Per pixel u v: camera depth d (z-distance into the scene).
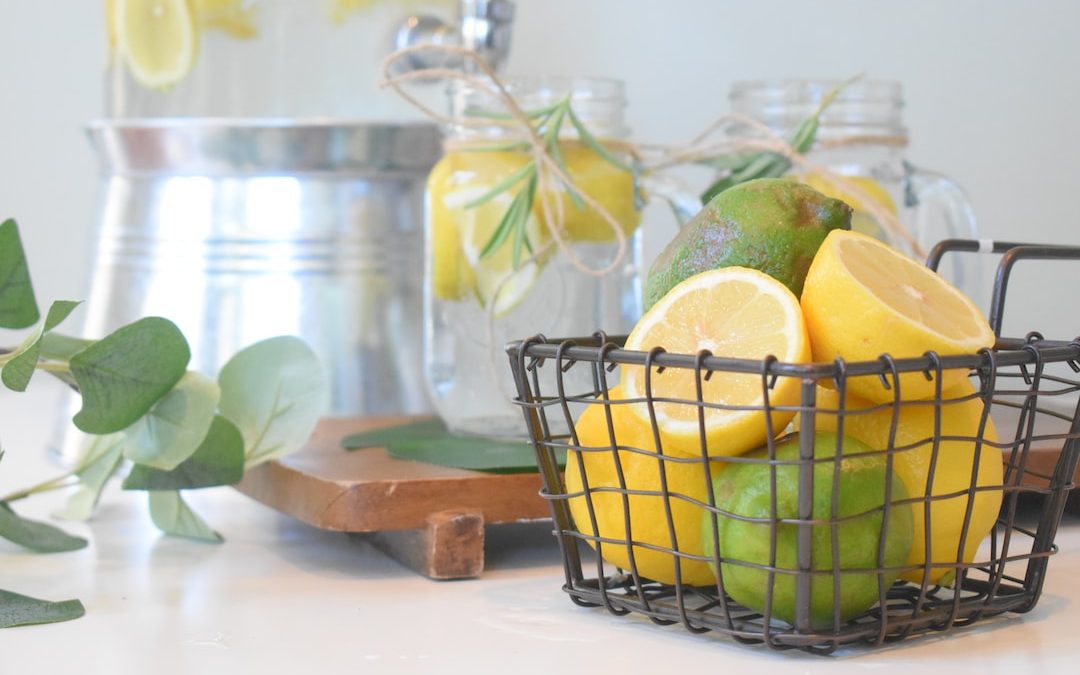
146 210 0.93
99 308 0.96
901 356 0.57
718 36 1.24
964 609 0.59
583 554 0.73
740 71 1.24
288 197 0.92
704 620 0.58
